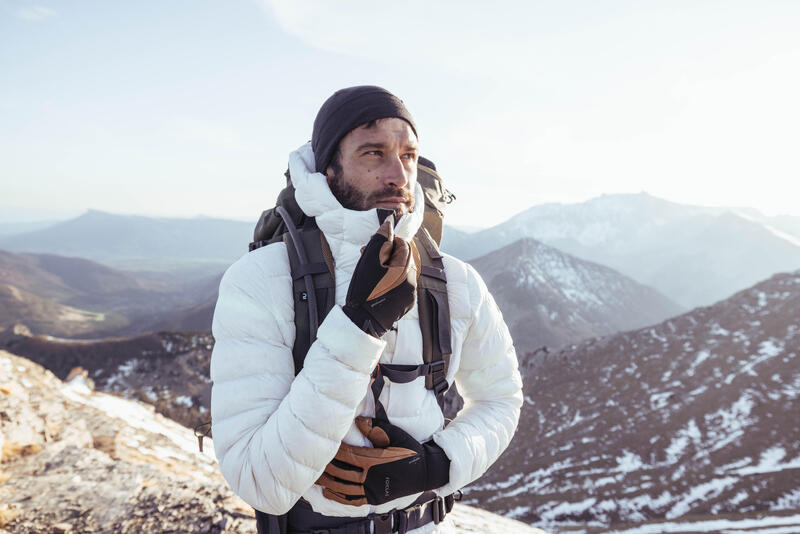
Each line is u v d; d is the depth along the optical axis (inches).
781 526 2508.6
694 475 3353.8
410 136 55.4
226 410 51.3
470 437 56.6
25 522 148.8
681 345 5536.4
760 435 3641.7
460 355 63.8
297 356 52.5
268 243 62.4
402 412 53.2
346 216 52.7
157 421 429.4
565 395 5196.9
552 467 3932.1
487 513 260.7
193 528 142.3
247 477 48.1
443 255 64.0
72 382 474.6
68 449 217.3
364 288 46.3
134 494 164.7
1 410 221.0
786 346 4793.3
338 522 53.2
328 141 54.7
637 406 4608.8
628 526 2829.7
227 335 52.9
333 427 46.5
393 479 48.8
